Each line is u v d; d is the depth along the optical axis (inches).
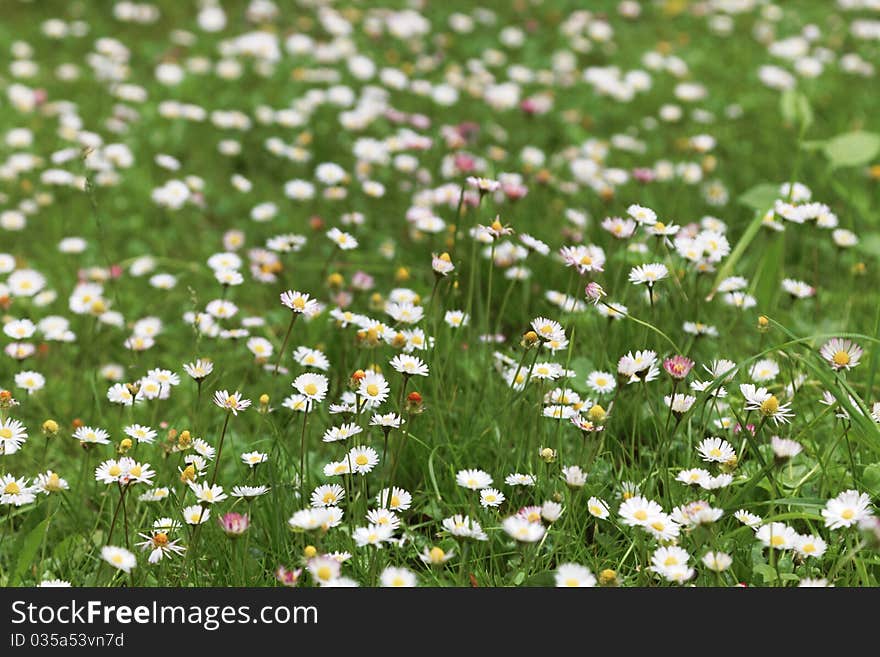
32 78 469.7
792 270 289.0
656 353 215.3
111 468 162.7
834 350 176.2
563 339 184.9
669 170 340.5
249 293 284.5
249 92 458.6
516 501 184.2
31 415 232.7
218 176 375.2
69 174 334.3
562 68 484.1
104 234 328.2
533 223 303.4
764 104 436.8
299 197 291.9
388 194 344.8
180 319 277.9
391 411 200.8
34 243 317.4
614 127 422.3
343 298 234.8
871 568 165.0
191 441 176.6
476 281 256.4
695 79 478.9
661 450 185.5
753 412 187.3
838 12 582.9
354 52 486.9
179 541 168.9
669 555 148.0
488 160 348.8
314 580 155.4
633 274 183.6
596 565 163.3
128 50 509.4
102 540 180.2
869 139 273.9
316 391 173.2
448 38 534.9
